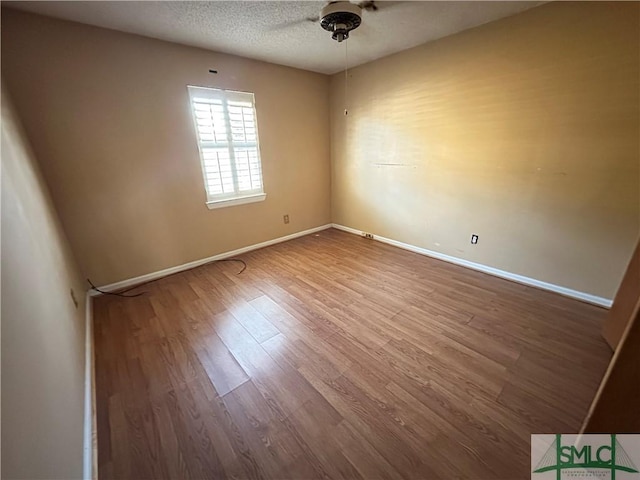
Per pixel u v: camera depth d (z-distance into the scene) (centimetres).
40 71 207
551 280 249
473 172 279
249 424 137
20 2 184
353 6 197
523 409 140
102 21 214
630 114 191
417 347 185
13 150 144
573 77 208
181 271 310
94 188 245
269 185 369
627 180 199
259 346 190
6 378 66
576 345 183
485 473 114
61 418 101
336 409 143
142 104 255
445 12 221
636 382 96
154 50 252
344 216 443
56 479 84
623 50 186
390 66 319
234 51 289
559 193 231
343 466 118
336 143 415
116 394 154
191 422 138
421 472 115
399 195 356
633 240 204
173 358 180
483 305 232
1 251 82
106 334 204
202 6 196
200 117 292
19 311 85
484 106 258
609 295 221
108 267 264
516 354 176
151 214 280
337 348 187
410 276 288
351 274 296
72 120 225
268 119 347
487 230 282
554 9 207
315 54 306
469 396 148
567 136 218
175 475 116
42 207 175
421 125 311
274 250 369
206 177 311
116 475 116
